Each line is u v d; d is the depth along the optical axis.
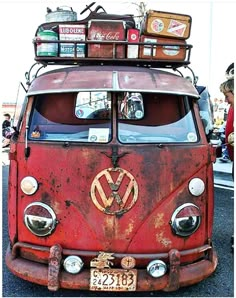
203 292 3.19
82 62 3.60
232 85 3.96
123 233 2.80
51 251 2.76
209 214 3.08
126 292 3.14
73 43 3.40
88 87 3.10
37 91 3.18
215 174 8.56
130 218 2.80
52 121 3.20
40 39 3.43
